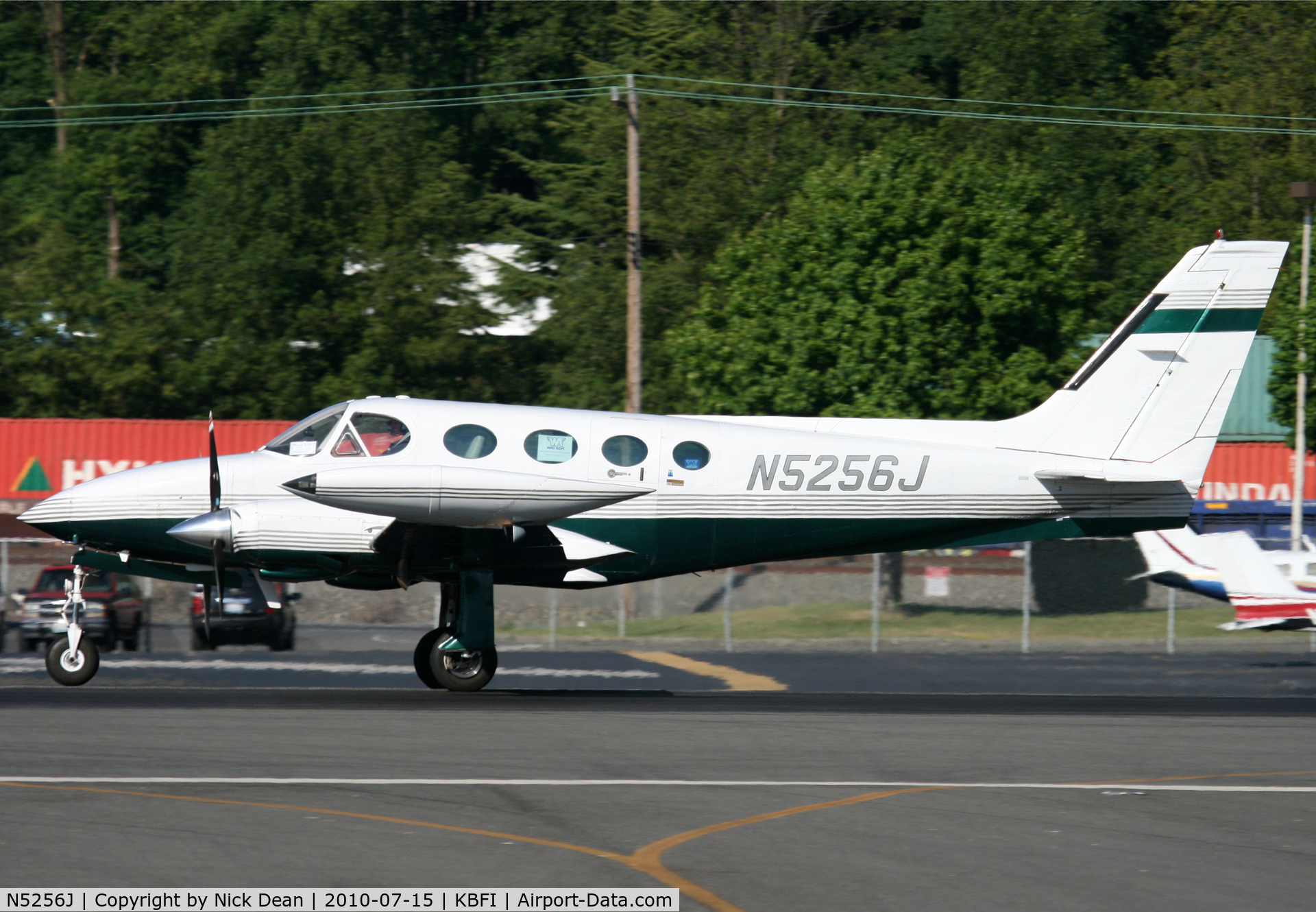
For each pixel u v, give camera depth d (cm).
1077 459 6100
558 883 3080
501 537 5656
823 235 11450
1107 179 18688
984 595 10675
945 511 6056
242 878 3081
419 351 16600
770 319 11406
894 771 4266
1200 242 17150
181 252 18062
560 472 5753
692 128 18475
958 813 3734
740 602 10656
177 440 12775
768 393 11200
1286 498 12788
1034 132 18988
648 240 18450
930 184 11488
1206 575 8006
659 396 16675
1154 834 3562
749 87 19025
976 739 4859
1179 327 6072
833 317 11212
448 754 4416
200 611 8450
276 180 17275
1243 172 17375
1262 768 4406
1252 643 9044
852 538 6056
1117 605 10788
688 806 3772
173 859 3216
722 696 6100
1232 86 18275
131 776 4025
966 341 11369
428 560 5766
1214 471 12862
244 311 16600
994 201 11506
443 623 6150
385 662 7525
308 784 3956
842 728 5056
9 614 8312
